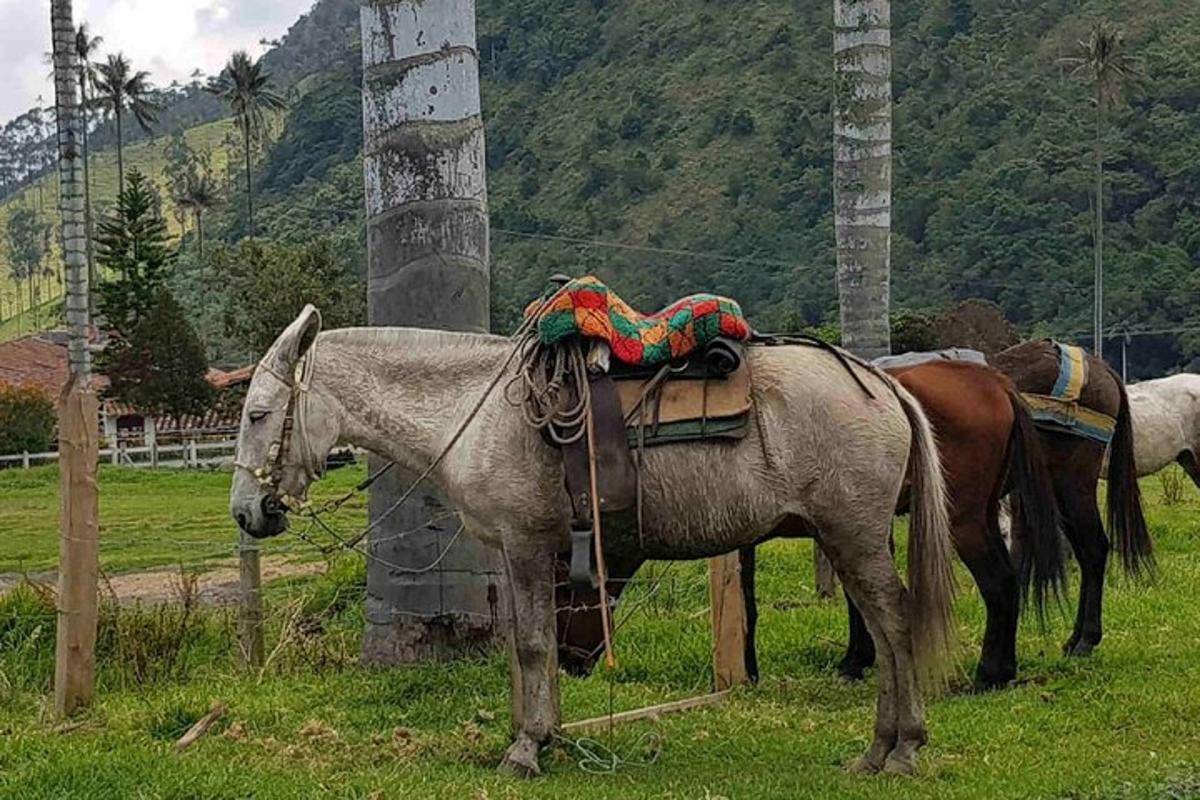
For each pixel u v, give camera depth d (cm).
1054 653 928
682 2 8281
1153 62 5928
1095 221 4931
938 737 701
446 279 880
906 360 870
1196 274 4697
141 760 589
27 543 1895
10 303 12150
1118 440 942
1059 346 945
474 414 631
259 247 4134
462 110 884
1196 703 760
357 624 1070
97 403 746
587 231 5825
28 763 602
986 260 5038
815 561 1157
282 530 656
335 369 650
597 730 711
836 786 599
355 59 10294
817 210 5475
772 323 4759
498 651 886
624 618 990
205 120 17688
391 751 662
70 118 1306
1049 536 816
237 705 745
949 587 627
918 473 632
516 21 9019
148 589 1338
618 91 7500
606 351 606
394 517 880
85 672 744
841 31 1158
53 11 1286
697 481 607
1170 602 1102
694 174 6097
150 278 4556
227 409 4303
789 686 845
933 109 6216
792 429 613
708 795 577
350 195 7675
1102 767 631
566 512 618
